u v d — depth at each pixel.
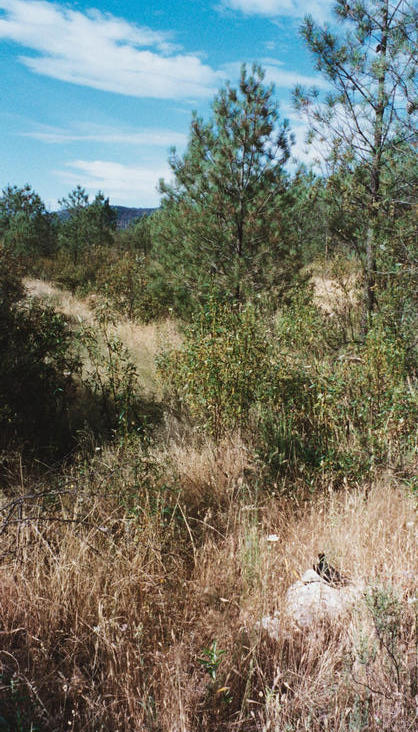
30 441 5.11
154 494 3.71
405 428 4.59
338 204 7.71
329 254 8.91
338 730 1.98
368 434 4.52
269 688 2.27
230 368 5.26
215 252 9.89
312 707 2.08
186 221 9.91
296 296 9.16
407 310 6.79
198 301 9.61
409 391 4.96
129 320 11.53
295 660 2.40
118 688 2.27
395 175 7.24
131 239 29.19
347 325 8.37
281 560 3.25
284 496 4.01
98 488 3.73
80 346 8.47
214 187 9.62
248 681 2.16
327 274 9.39
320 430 4.77
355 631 2.38
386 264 7.34
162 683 2.30
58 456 4.98
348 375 5.30
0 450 4.85
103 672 2.37
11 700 2.16
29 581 2.83
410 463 4.27
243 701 2.12
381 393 4.94
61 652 2.53
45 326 6.14
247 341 5.46
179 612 2.79
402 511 3.65
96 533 3.26
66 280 18.44
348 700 2.11
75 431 5.50
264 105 9.22
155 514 3.36
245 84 9.16
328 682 2.21
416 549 3.17
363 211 7.54
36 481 4.31
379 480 4.10
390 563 3.05
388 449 4.41
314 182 8.01
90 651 2.54
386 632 2.29
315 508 3.89
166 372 6.81
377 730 1.98
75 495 3.57
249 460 4.60
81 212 27.69
